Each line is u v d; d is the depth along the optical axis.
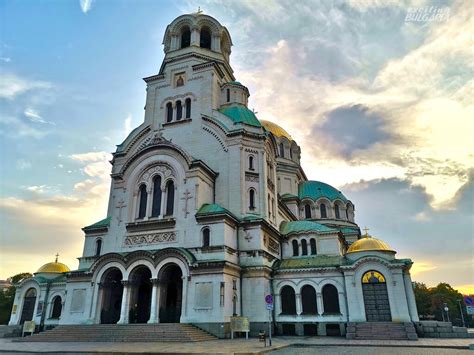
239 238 39.28
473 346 24.66
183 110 48.03
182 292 34.50
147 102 50.31
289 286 39.16
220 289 33.03
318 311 37.19
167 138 46.94
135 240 39.75
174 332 30.31
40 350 23.88
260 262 37.56
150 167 42.69
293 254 46.09
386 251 38.25
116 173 46.44
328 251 45.19
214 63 48.59
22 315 48.25
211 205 38.78
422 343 28.02
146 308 37.69
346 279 37.12
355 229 65.25
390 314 34.91
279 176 65.50
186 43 55.06
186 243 37.19
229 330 32.81
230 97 51.53
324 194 66.44
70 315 38.06
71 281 39.75
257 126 45.91
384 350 24.03
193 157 44.62
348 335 33.12
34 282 49.44
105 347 25.09
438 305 102.19
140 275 37.94
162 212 39.88
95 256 41.84
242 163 42.69
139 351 21.66
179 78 50.31
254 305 35.97
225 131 44.09
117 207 42.25
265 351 21.95
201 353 20.31
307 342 29.03
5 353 23.34
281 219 51.94
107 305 37.78
